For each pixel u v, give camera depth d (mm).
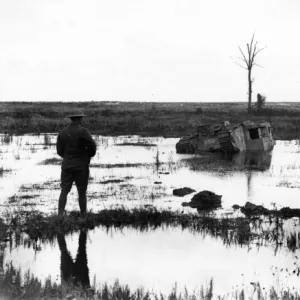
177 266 7727
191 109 79812
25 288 6164
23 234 9539
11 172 18562
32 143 32781
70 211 11266
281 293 6395
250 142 28500
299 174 18141
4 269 7258
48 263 7828
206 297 6234
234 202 12828
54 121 49625
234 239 9211
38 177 17250
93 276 7219
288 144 33375
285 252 8477
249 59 57531
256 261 7988
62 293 6137
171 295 6090
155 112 63812
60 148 10734
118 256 8227
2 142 32969
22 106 85375
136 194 13859
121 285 6789
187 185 15523
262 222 10617
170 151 28203
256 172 18734
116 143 33688
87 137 10516
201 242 9109
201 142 28250
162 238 9352
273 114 57844
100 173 18391
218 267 7660
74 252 8414
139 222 10531
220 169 19656
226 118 53719
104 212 10930
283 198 13398
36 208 11836
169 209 11812
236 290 6590
